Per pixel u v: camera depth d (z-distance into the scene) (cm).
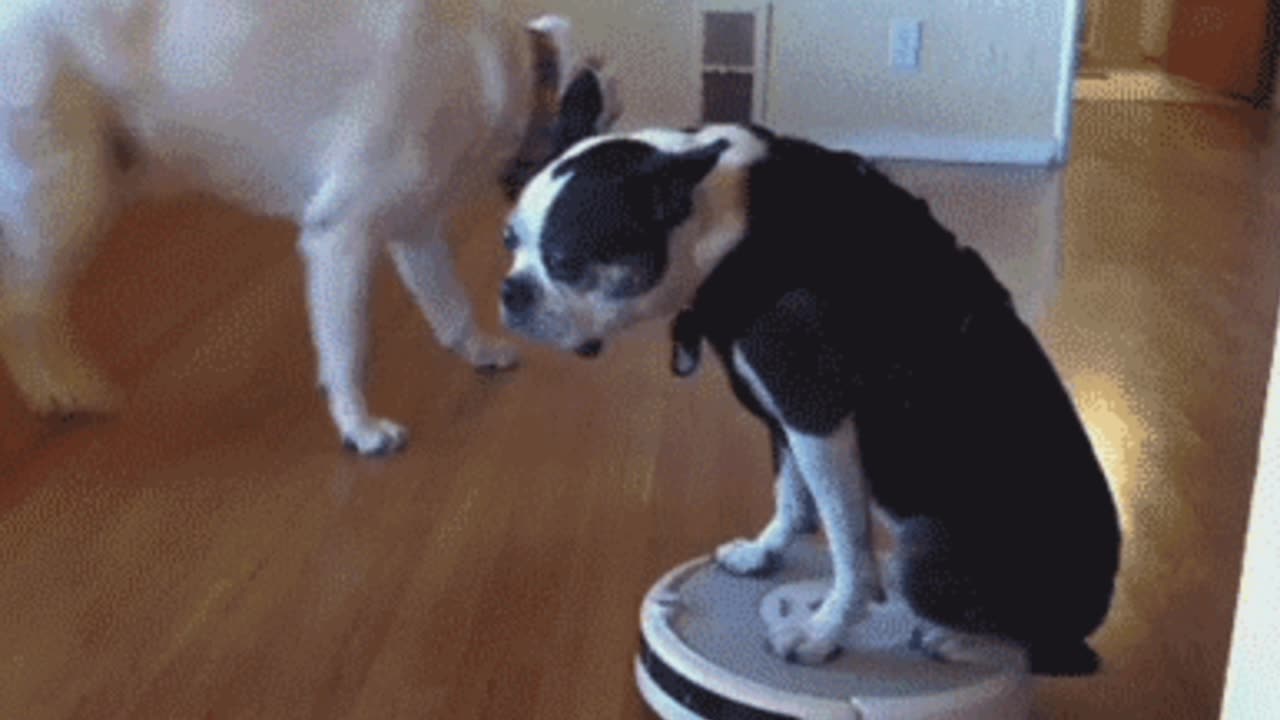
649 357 266
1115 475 220
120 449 225
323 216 224
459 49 218
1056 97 436
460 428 235
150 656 170
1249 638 103
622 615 181
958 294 140
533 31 227
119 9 214
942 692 146
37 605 181
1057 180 417
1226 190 407
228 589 185
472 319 257
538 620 179
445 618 179
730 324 138
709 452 228
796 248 135
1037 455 142
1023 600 146
